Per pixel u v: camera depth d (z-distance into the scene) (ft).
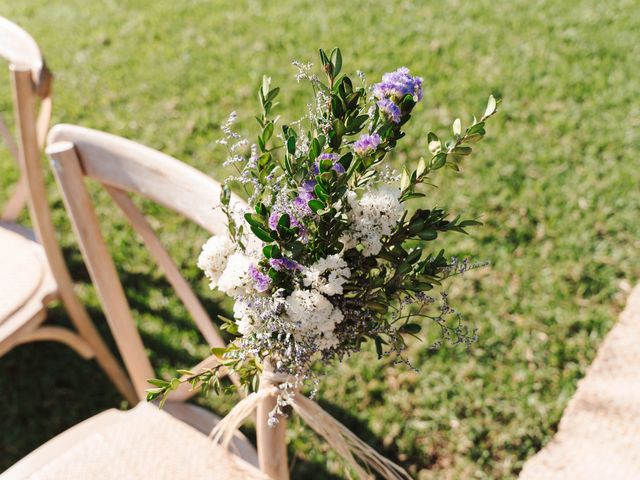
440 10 14.93
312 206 2.99
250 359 3.57
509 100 11.87
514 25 14.15
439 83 12.29
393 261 3.31
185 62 13.56
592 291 8.50
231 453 4.80
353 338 3.39
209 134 11.51
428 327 8.07
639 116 11.35
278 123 11.50
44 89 5.68
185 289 4.89
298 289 3.17
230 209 3.90
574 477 6.48
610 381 7.32
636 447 6.57
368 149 3.03
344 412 7.41
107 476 4.62
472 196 9.88
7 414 7.72
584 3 14.93
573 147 10.72
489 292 8.50
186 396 5.19
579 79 12.29
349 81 3.09
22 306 6.12
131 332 5.10
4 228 6.92
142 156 4.49
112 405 7.79
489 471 6.89
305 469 6.95
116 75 13.38
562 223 9.37
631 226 9.32
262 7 15.49
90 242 4.79
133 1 16.15
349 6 15.29
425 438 7.16
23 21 15.64
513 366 7.70
